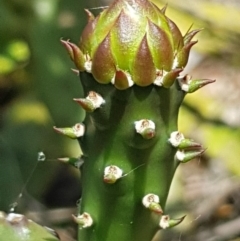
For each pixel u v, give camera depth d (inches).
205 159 17.1
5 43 14.2
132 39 7.2
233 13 14.1
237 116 16.3
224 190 15.8
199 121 14.8
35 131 14.3
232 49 14.2
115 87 7.3
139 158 7.6
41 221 13.9
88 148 7.7
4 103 16.0
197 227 14.6
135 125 7.4
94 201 7.8
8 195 13.4
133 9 7.3
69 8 12.6
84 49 7.5
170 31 7.4
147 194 7.7
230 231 14.4
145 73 7.3
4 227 8.2
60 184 17.1
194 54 19.6
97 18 7.5
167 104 7.4
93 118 7.5
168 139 7.6
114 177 7.5
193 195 15.9
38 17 12.7
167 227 7.9
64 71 12.5
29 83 15.4
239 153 14.3
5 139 14.1
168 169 7.7
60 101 12.5
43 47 12.7
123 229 7.8
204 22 13.9
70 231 14.1
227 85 18.7
